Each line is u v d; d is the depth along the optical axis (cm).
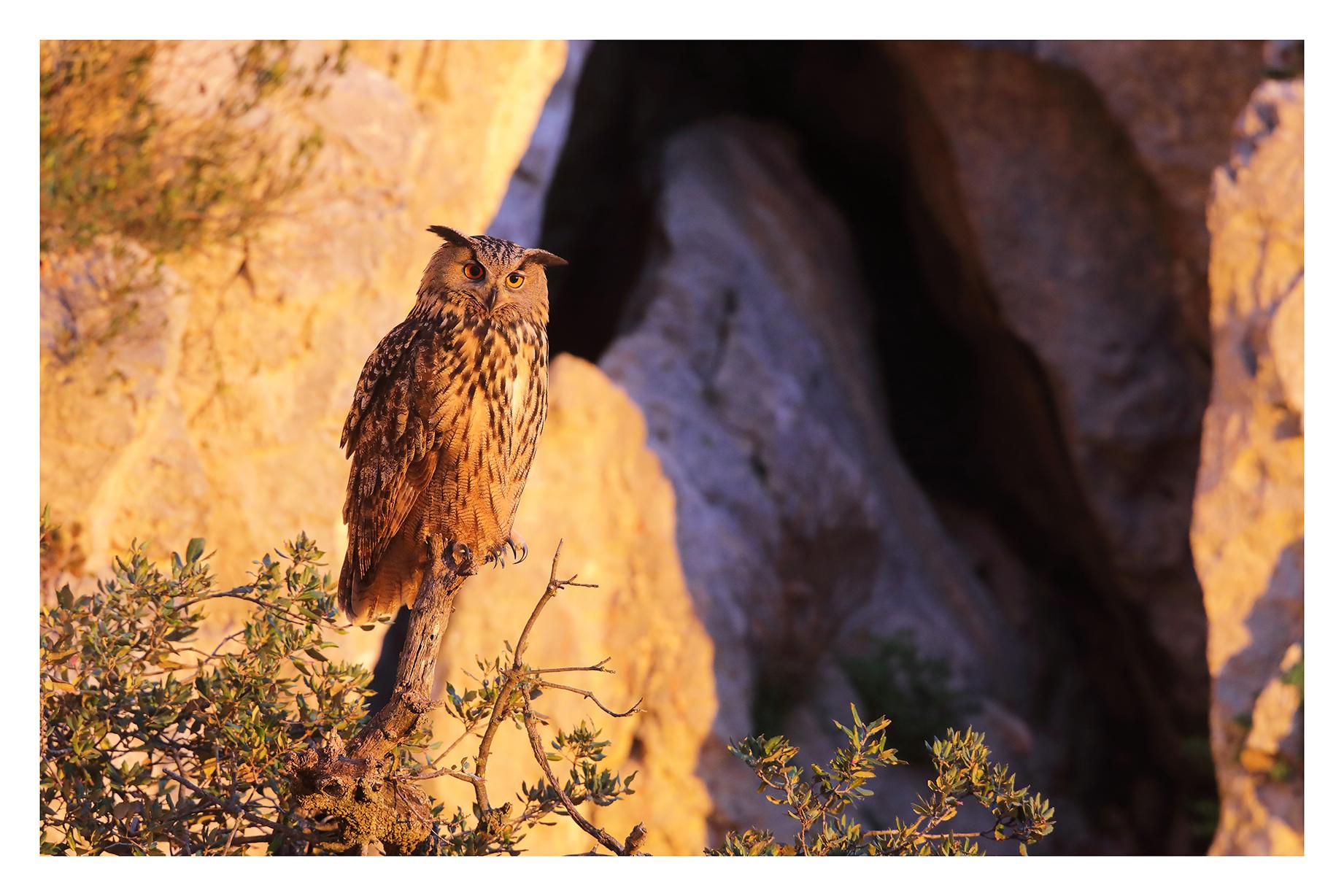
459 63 1111
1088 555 2205
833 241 2225
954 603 2106
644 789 1491
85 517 858
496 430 550
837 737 1766
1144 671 2148
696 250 1972
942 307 2289
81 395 865
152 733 436
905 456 2391
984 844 1683
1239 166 1277
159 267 871
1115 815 2134
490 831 406
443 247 564
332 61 1042
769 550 1791
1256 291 1247
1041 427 2144
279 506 967
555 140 1504
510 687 400
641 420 1659
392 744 408
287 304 982
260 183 968
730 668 1609
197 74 946
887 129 2195
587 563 1552
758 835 431
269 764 427
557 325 2048
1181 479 1992
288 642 454
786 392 1908
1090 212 1958
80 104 862
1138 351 1973
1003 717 1911
